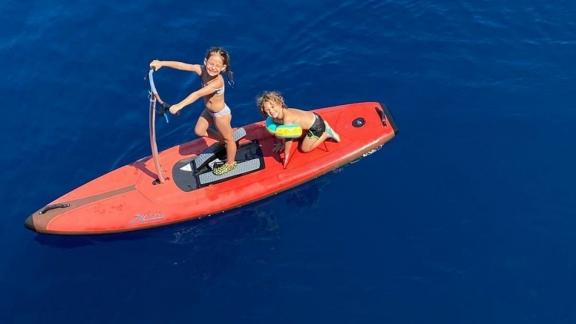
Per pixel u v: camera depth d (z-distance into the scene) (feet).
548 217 36.35
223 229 37.45
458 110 42.24
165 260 36.24
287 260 35.58
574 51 44.75
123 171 39.11
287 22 48.98
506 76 43.80
